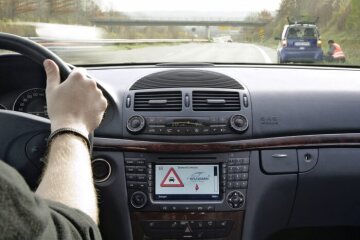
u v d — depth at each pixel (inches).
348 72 34.2
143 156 26.8
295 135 27.6
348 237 32.2
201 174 26.7
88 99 15.7
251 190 27.0
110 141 26.8
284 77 31.1
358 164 28.0
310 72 33.5
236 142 26.8
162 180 26.7
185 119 26.9
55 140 14.8
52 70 16.3
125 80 29.7
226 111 27.2
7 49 21.5
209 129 26.8
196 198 26.7
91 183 14.5
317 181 27.9
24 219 9.3
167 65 34.2
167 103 27.1
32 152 22.1
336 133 27.9
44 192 13.6
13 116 21.8
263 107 27.6
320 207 28.3
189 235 26.7
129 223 27.0
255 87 28.6
